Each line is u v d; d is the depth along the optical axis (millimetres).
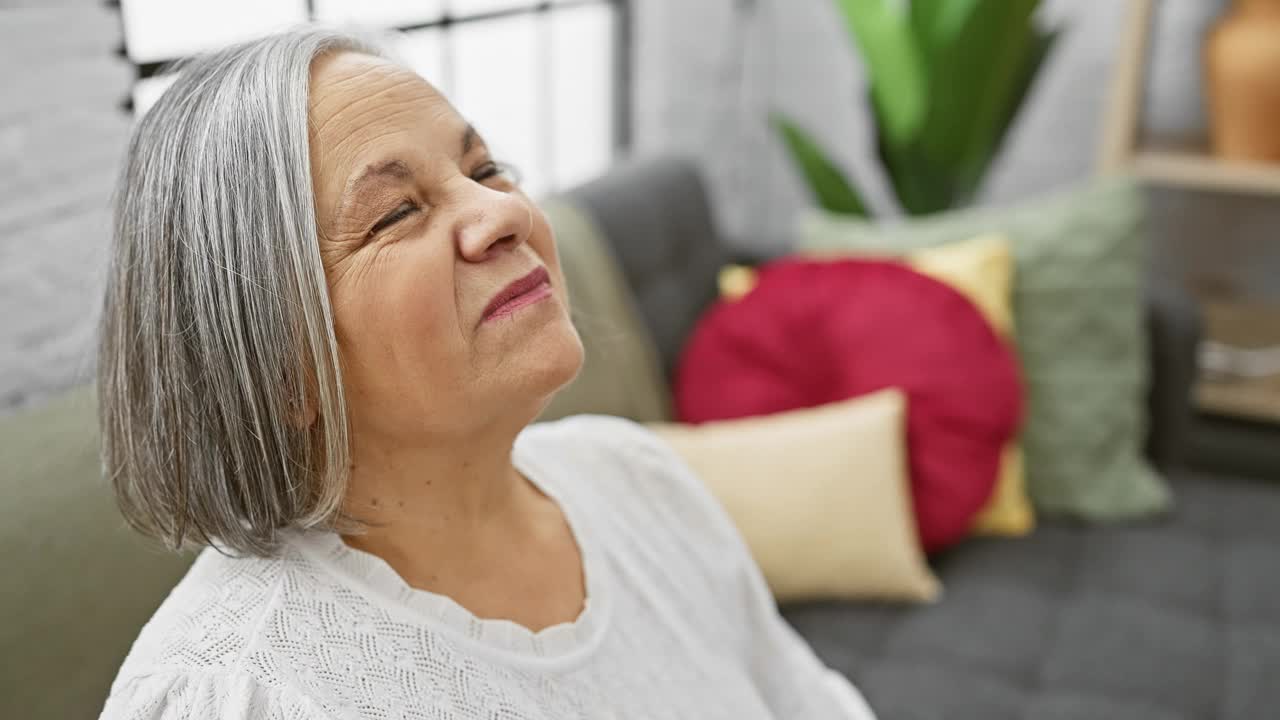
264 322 541
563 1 2297
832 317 1708
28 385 1165
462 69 1989
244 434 556
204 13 1396
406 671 572
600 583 692
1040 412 1796
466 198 582
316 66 581
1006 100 2385
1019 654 1453
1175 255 2801
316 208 554
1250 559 1671
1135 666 1427
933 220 1928
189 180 546
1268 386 2309
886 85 2346
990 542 1725
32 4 1140
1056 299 1811
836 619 1520
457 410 575
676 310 1856
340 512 591
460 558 632
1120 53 2295
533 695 612
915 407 1632
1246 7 2285
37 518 862
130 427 581
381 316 553
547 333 589
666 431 1580
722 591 840
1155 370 1934
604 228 1763
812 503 1511
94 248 1219
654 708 675
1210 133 2494
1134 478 1802
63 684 829
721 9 2592
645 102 2508
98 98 1224
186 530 583
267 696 533
